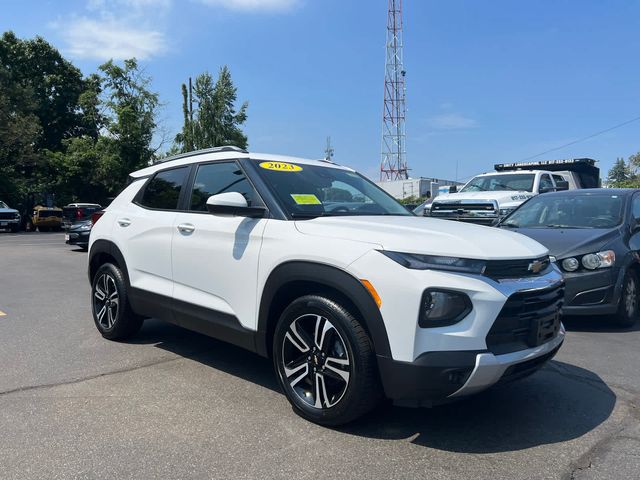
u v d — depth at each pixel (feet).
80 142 137.08
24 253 49.90
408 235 10.67
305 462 9.82
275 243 12.05
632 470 9.62
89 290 28.19
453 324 9.78
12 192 121.90
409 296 9.83
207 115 150.30
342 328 10.68
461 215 31.68
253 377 14.39
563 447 10.52
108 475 9.34
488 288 9.93
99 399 12.76
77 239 51.47
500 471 9.57
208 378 14.29
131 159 132.67
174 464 9.73
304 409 11.50
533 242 12.20
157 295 15.43
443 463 9.85
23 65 153.89
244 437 10.80
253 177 13.58
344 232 11.17
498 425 11.50
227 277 13.20
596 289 18.98
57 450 10.22
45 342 17.71
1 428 11.14
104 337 18.11
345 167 16.97
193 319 14.29
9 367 15.08
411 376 9.81
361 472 9.50
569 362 15.88
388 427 11.32
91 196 143.74
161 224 15.43
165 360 15.84
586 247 19.38
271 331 12.53
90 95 139.74
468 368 9.63
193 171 15.56
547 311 11.06
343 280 10.59
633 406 12.60
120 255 16.96
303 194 13.57
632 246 20.06
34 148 148.15
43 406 12.31
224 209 12.26
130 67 130.72
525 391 13.52
